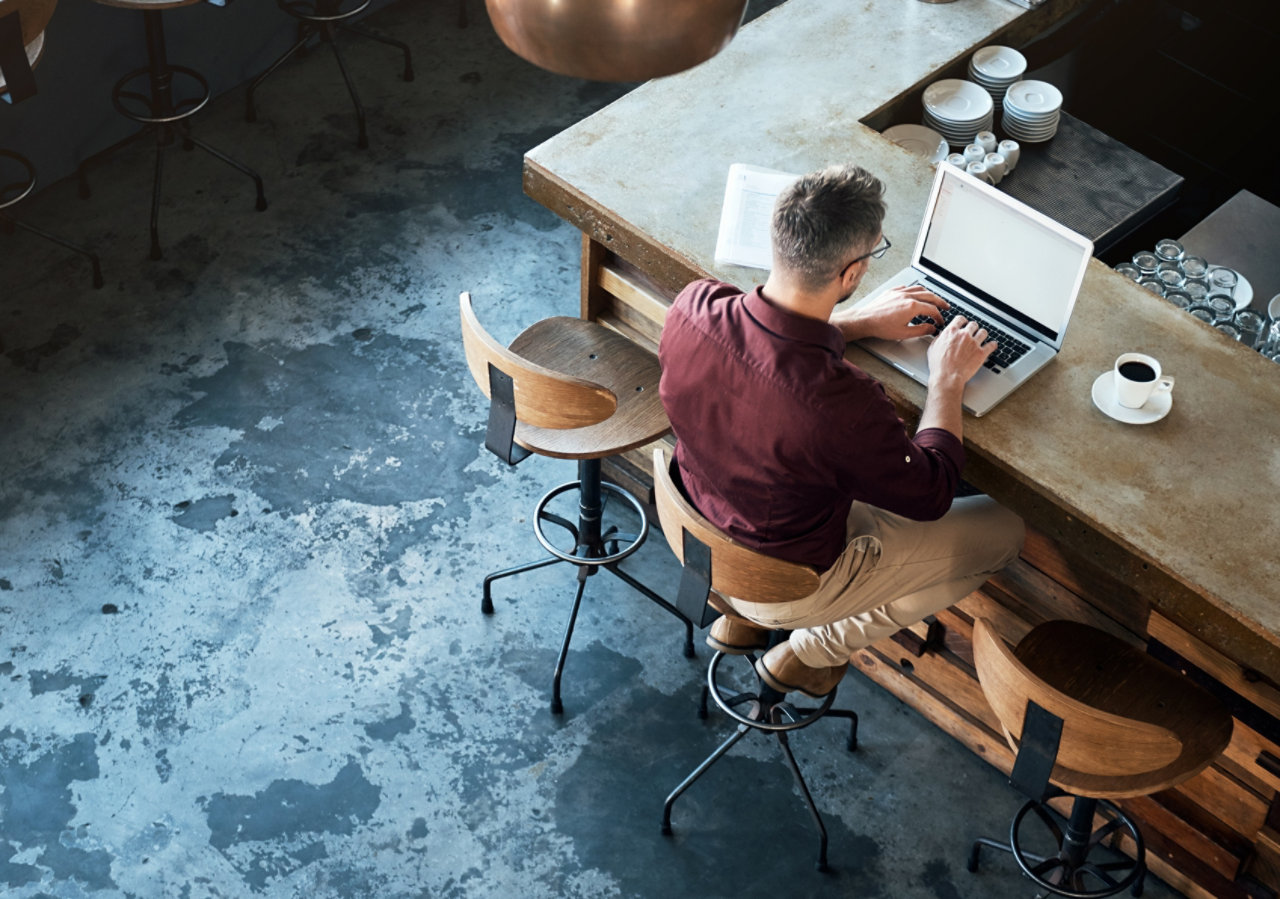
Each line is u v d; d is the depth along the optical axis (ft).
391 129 17.20
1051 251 8.92
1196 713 8.61
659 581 12.33
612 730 11.15
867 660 11.46
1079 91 15.37
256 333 14.40
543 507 11.00
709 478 8.23
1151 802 10.05
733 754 11.03
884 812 10.72
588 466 10.61
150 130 16.76
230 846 10.26
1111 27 14.93
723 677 11.58
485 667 11.53
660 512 8.66
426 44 18.70
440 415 13.69
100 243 15.31
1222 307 10.41
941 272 9.69
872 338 9.33
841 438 7.46
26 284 14.75
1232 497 8.59
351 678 11.39
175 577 12.06
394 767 10.81
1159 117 16.57
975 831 10.64
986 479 8.96
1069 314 9.07
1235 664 8.91
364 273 15.20
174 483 12.85
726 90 11.80
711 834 10.52
